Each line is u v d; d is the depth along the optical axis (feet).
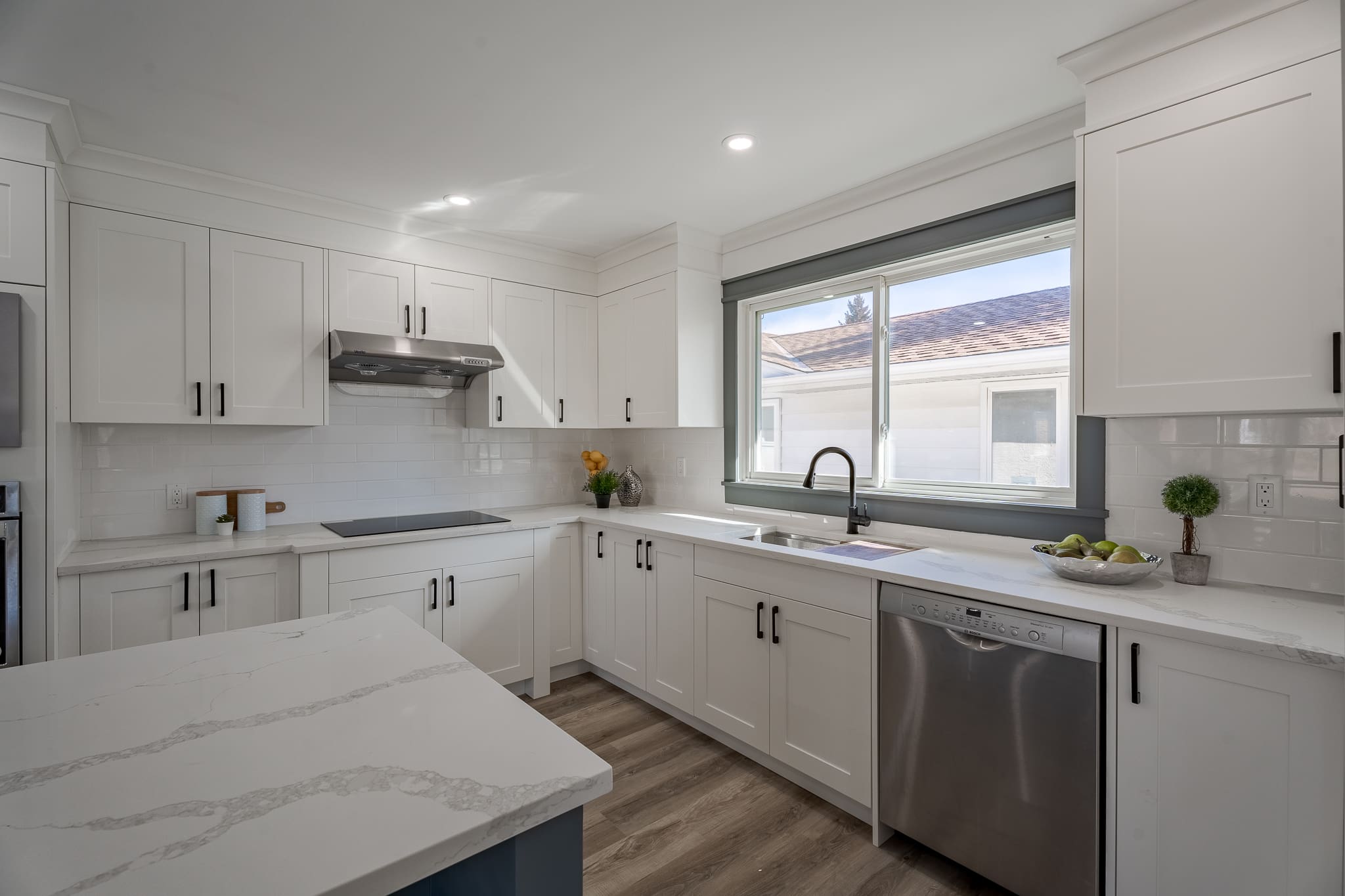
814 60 6.11
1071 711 5.32
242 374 8.89
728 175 8.67
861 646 6.94
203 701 3.43
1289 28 5.02
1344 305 4.49
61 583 7.14
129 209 8.10
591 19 5.49
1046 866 5.49
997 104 6.90
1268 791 4.43
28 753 2.88
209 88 6.50
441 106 6.89
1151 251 5.68
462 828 2.35
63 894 1.98
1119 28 5.64
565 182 8.89
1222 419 6.14
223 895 2.00
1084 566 5.98
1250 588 5.86
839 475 10.05
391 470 11.25
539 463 13.08
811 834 6.93
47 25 5.46
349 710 3.33
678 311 10.82
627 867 6.40
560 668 11.38
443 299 10.70
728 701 8.54
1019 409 8.07
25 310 6.61
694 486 12.18
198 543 8.58
